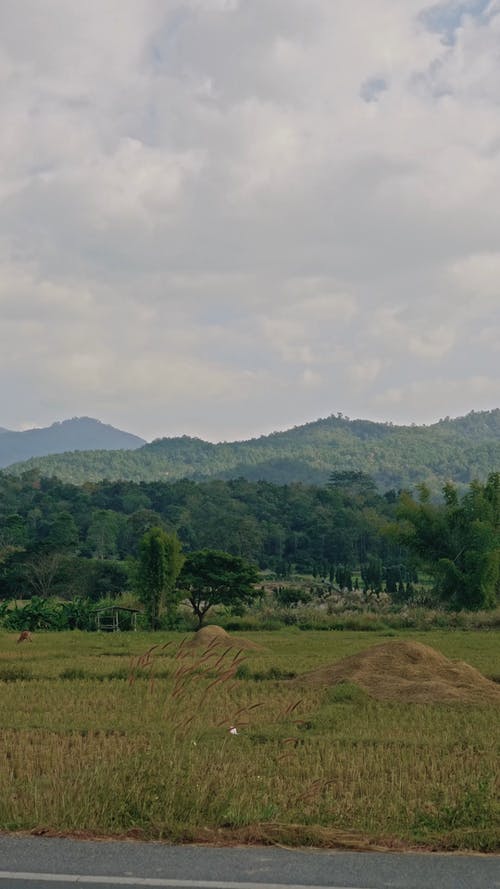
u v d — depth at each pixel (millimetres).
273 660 25781
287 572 123312
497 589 55625
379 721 15070
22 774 9828
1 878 5746
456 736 13547
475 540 54625
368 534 141125
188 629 50094
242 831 6984
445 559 53938
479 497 55906
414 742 12719
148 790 7602
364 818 7758
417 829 7344
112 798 7461
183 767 8484
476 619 45531
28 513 162000
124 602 52375
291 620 48531
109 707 16609
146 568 50125
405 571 99188
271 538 142625
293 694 18172
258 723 14562
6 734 13211
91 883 5660
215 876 5844
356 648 31609
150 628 49781
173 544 50406
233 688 18859
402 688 18516
